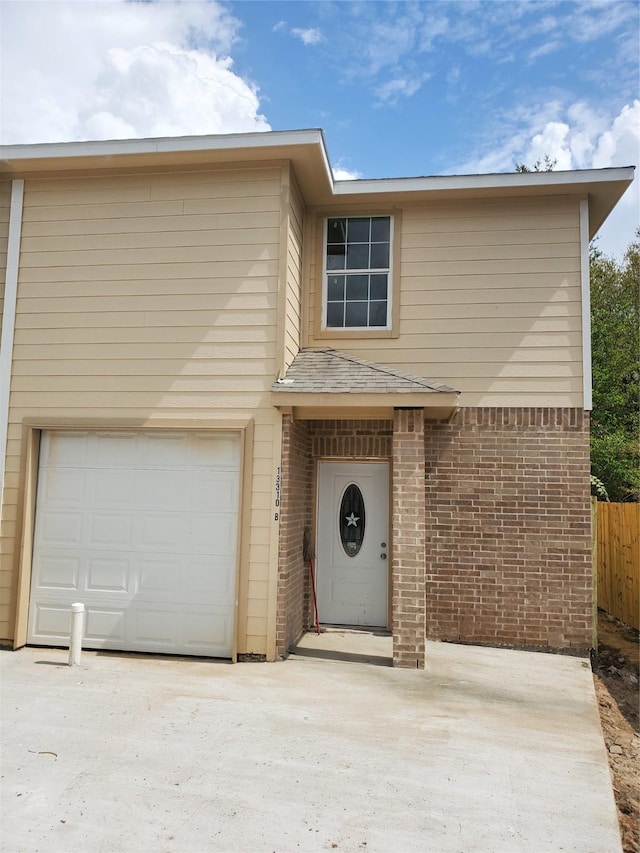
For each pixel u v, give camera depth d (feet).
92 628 23.95
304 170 25.04
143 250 24.93
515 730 16.24
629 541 31.40
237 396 23.73
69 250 25.41
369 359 27.20
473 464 26.09
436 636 25.76
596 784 13.24
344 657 23.03
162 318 24.56
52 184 25.76
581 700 18.89
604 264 67.21
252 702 17.90
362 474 27.96
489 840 10.99
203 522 23.73
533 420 25.90
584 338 25.82
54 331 25.20
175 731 15.60
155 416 24.16
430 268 27.12
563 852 10.68
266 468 23.27
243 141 23.27
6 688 18.86
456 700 18.52
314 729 15.93
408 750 14.76
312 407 23.94
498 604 25.40
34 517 24.82
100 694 18.40
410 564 21.89
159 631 23.50
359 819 11.59
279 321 23.75
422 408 22.41
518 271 26.50
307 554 27.32
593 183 25.38
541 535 25.41
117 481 24.52
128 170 25.13
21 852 10.36
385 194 26.78
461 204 27.12
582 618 24.80
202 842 10.73
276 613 22.58
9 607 24.25
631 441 53.62
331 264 28.02
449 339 26.76
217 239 24.48
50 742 14.78
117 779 12.98
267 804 12.07
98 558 24.25
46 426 24.77
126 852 10.41
